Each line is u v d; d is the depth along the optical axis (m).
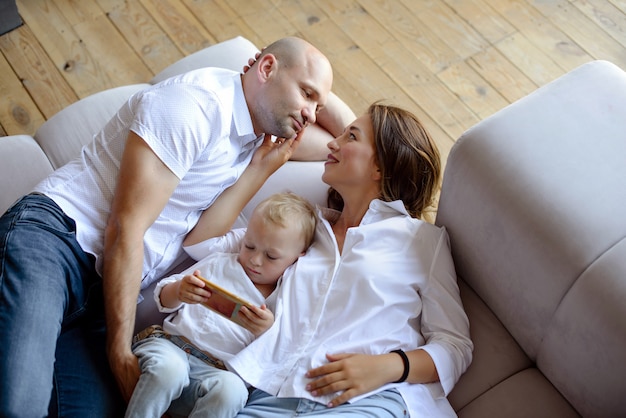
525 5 2.62
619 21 2.58
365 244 1.51
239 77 1.56
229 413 1.29
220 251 1.55
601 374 1.29
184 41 2.49
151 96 1.40
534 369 1.49
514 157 1.39
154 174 1.38
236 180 1.62
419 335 1.49
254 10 2.59
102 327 1.45
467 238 1.52
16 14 2.45
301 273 1.49
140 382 1.28
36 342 1.23
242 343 1.43
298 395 1.34
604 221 1.30
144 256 1.52
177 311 1.48
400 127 1.58
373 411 1.32
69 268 1.37
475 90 2.40
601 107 1.45
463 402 1.46
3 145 1.67
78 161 1.47
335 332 1.42
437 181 1.65
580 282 1.27
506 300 1.49
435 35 2.54
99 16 2.52
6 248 1.31
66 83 2.35
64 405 1.29
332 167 1.62
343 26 2.56
